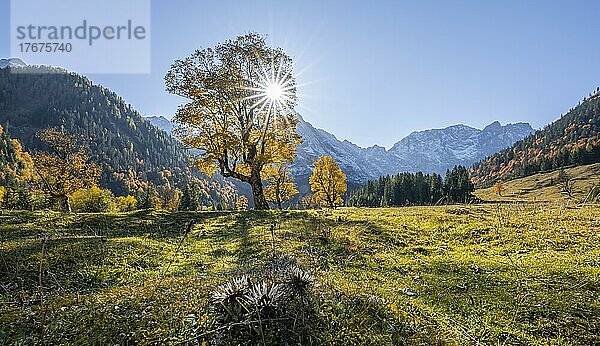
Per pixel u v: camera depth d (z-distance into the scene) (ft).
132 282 36.32
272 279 26.22
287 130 108.06
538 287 30.01
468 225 60.85
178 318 22.70
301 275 24.75
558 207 81.56
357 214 79.77
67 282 36.09
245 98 100.73
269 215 79.51
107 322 22.76
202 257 45.37
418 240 53.06
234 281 23.62
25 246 48.16
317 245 47.91
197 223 72.23
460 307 26.99
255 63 102.01
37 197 156.15
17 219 75.05
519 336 22.59
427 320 24.41
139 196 366.22
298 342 20.11
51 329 22.20
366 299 25.53
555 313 25.13
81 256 43.73
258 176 106.22
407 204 145.18
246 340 20.08
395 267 38.78
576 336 22.38
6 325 23.04
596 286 29.30
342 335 21.02
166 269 40.55
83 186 152.56
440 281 33.22
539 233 52.01
